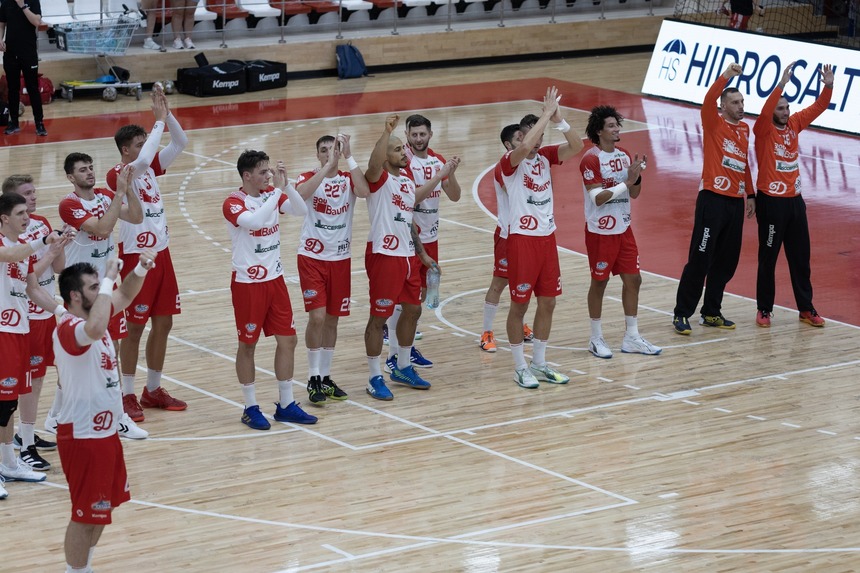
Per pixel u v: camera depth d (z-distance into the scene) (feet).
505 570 25.18
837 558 25.79
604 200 38.50
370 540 26.68
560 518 27.86
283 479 30.30
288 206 33.12
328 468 31.04
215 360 39.91
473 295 47.50
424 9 110.22
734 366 39.27
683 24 91.04
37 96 74.49
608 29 112.47
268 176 33.37
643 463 31.30
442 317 44.93
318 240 34.76
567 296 47.57
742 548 26.25
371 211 35.32
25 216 28.55
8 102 77.77
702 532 27.09
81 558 24.23
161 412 35.27
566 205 62.18
